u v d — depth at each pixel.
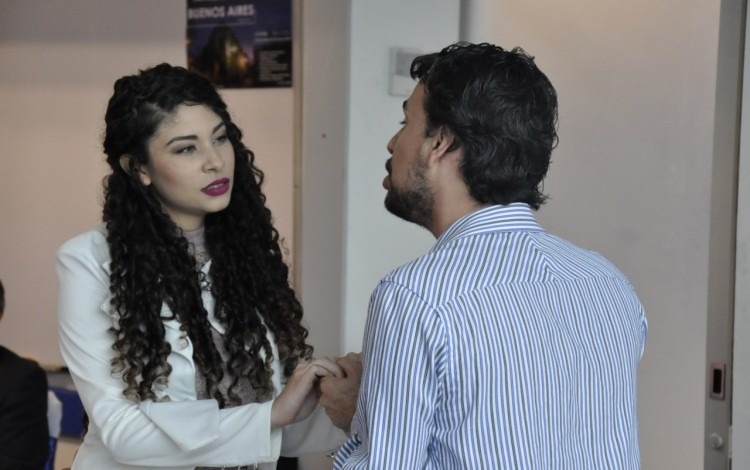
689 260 2.78
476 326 1.23
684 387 2.83
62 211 3.81
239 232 1.94
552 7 2.97
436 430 1.26
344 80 2.77
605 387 1.35
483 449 1.23
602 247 2.97
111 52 3.63
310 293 2.95
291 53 3.24
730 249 2.45
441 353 1.22
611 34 2.89
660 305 2.87
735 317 2.41
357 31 2.75
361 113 2.79
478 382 1.22
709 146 2.72
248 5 3.31
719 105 2.46
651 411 2.93
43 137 3.81
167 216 1.81
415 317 1.24
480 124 1.32
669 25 2.78
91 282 1.74
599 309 1.37
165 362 1.72
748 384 2.39
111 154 1.79
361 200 2.82
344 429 1.68
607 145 2.94
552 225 3.06
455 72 1.34
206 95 1.77
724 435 2.46
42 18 3.75
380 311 1.27
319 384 1.74
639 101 2.86
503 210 1.36
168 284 1.76
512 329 1.25
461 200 1.37
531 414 1.24
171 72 1.76
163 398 1.73
